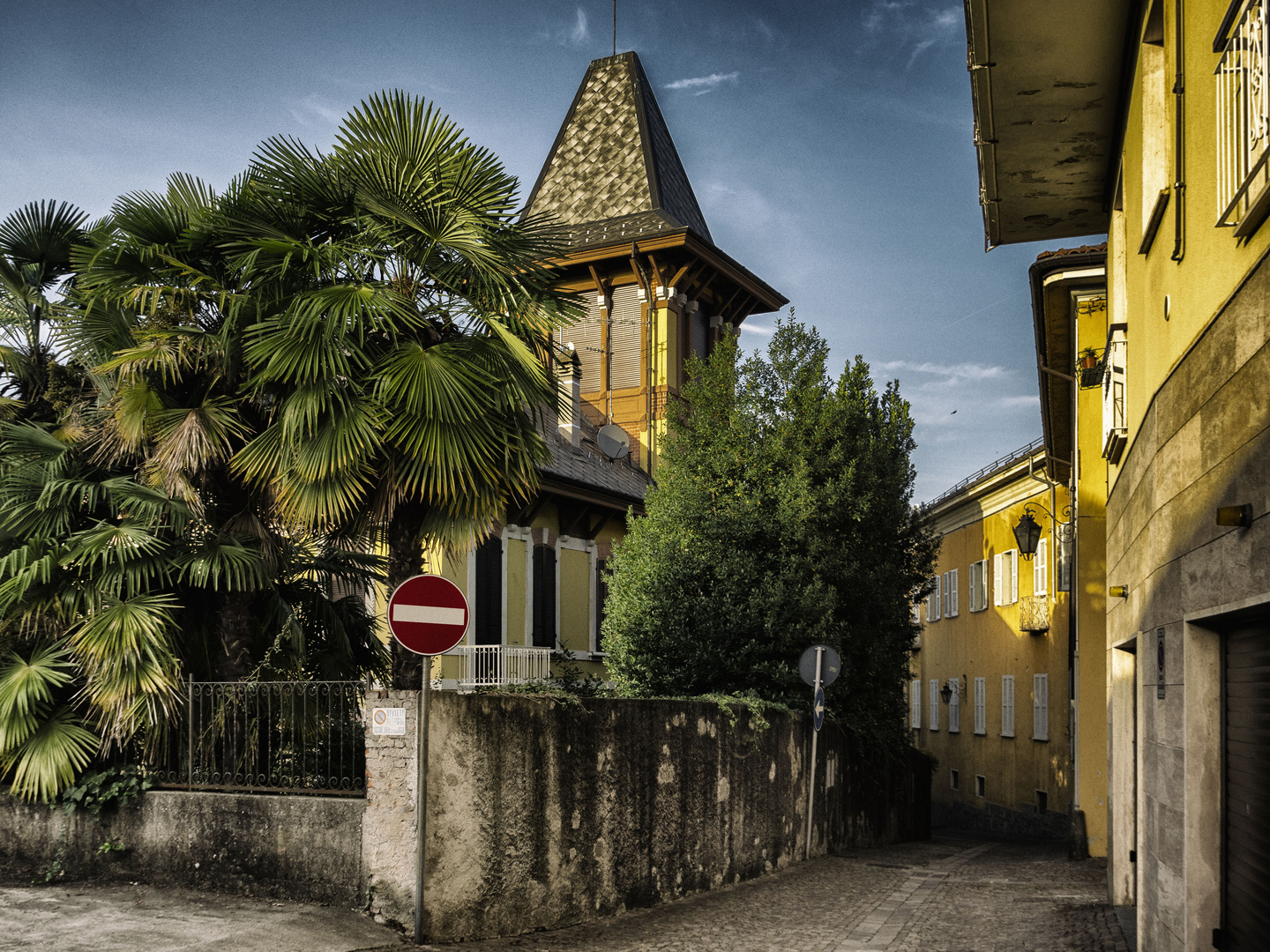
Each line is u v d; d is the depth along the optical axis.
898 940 9.80
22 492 10.86
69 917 8.64
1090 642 18.31
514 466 11.00
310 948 8.27
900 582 19.84
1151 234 7.54
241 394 11.24
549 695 10.50
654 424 30.95
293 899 9.43
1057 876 14.91
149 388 11.02
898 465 19.80
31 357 12.23
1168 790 6.72
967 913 11.28
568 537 24.67
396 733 9.16
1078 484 18.48
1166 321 7.02
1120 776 11.45
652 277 31.81
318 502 10.30
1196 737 6.11
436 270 11.48
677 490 17.92
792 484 17.56
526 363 10.91
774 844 15.12
